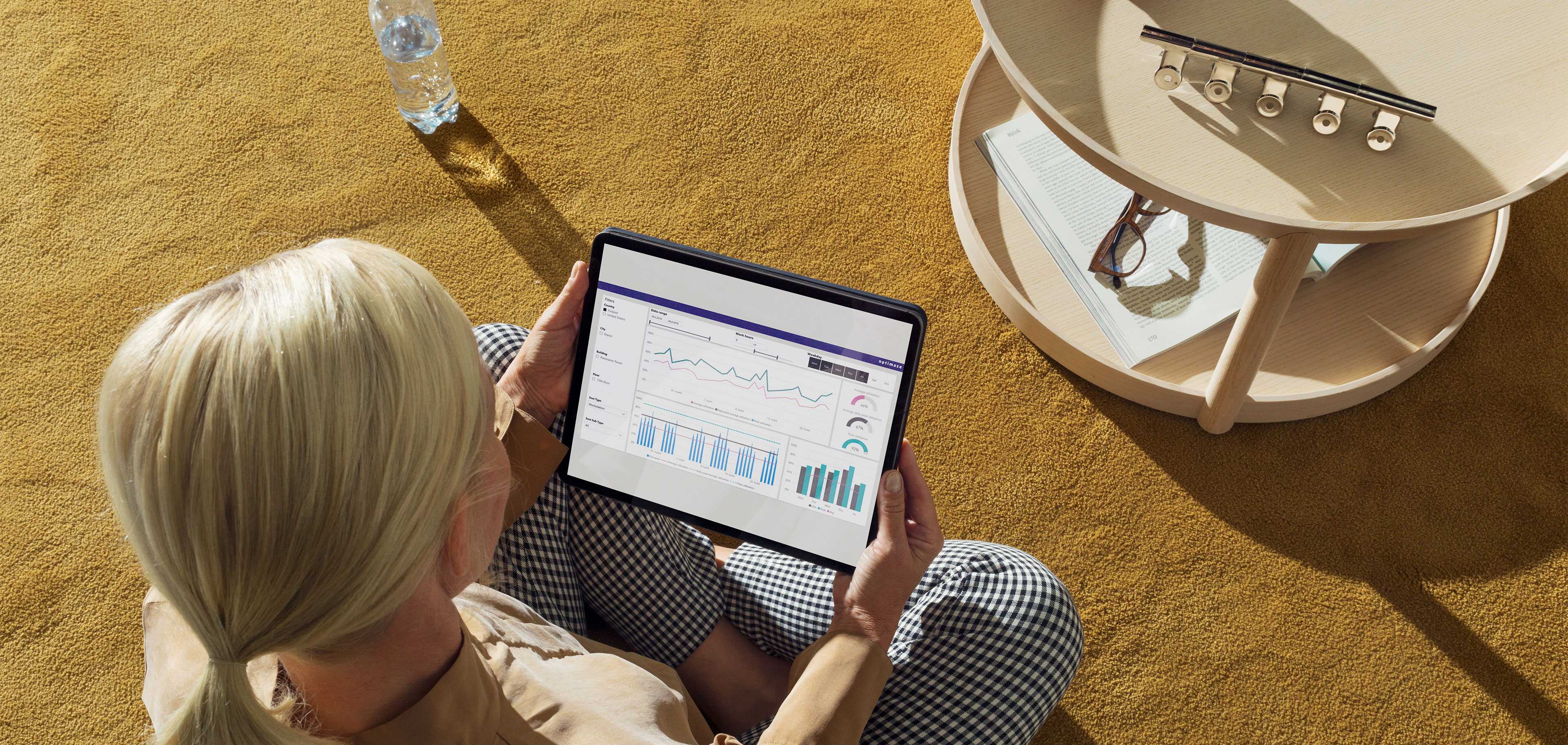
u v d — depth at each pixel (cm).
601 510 90
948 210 162
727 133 170
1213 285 145
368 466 42
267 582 43
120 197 166
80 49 178
